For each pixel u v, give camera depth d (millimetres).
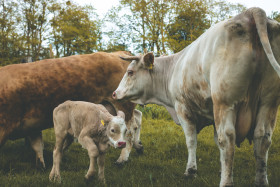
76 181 4070
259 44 3064
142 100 5047
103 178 4148
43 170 4934
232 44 3133
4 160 5414
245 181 4078
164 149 6332
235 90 3121
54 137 7367
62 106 4496
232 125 3203
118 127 3953
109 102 5438
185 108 4242
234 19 3211
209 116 4020
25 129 5008
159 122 9586
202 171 4793
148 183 4094
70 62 5180
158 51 26578
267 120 3318
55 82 4977
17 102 4812
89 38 31188
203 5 27250
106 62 5328
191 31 27281
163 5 27531
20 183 4059
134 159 5637
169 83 4637
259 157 3377
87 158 5688
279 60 3160
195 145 4262
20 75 4883
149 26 28109
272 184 3797
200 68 3633
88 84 5164
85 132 4098
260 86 3186
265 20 3033
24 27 28656
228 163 3209
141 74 4918
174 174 4676
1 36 26906
